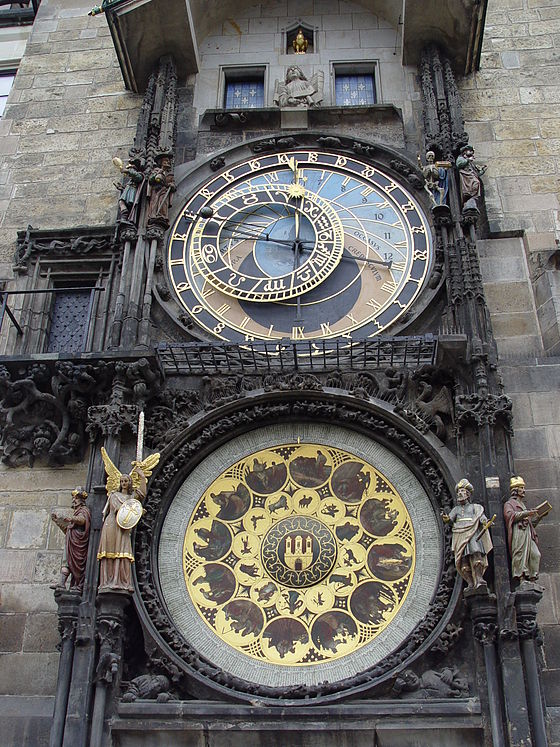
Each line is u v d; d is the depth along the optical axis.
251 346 14.29
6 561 13.98
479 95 18.75
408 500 13.39
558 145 17.92
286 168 17.42
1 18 22.16
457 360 14.01
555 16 19.94
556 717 11.93
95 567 12.55
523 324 15.58
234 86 19.58
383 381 14.33
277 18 20.12
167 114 17.95
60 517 12.89
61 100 19.67
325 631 12.52
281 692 11.77
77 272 17.17
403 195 16.81
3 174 18.61
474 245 15.44
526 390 14.72
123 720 11.66
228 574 13.02
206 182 17.27
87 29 20.92
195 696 11.98
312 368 14.50
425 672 11.96
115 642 12.07
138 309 15.47
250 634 12.54
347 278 15.91
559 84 18.83
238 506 13.56
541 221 16.84
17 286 17.05
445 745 11.34
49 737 12.23
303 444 14.02
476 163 17.72
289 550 13.14
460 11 18.11
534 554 12.04
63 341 16.61
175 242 16.50
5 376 14.44
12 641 13.29
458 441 13.50
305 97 18.55
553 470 13.91
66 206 17.98
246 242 16.47
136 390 14.02
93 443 13.79
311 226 16.53
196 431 13.91
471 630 12.12
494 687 11.49
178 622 12.61
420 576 12.76
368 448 13.88
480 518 12.21
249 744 11.51
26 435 14.79
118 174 18.34
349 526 13.31
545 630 12.59
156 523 13.21
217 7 19.78
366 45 19.61
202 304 15.76
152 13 18.38
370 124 18.05
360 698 11.75
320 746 11.44
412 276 15.82
